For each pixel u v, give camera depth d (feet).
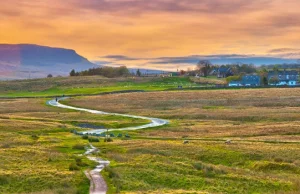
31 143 269.03
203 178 167.53
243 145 260.21
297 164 206.18
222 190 152.15
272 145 262.26
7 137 298.35
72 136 315.99
